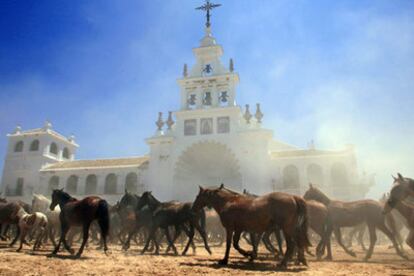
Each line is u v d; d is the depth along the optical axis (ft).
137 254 53.36
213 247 78.43
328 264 41.14
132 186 191.21
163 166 180.96
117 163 199.11
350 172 163.32
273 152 182.70
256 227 38.88
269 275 31.45
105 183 189.88
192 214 55.21
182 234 88.69
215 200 44.34
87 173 193.47
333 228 51.37
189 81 196.65
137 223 61.87
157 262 42.06
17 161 213.25
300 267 37.40
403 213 43.83
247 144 174.60
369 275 31.63
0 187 207.92
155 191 176.14
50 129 226.79
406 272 34.01
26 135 218.59
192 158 186.60
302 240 37.17
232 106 182.50
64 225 49.11
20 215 61.11
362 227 71.10
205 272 33.50
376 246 85.87
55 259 42.86
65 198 53.47
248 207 39.42
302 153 175.63
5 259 42.22
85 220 46.65
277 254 47.42
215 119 184.44
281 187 165.99
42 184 197.06
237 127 179.42
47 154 215.10
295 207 37.29
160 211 56.70
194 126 187.32
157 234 74.69
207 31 213.46
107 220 46.26
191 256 51.80
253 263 40.96
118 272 33.27
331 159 166.91
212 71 198.08
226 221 41.34
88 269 34.91
